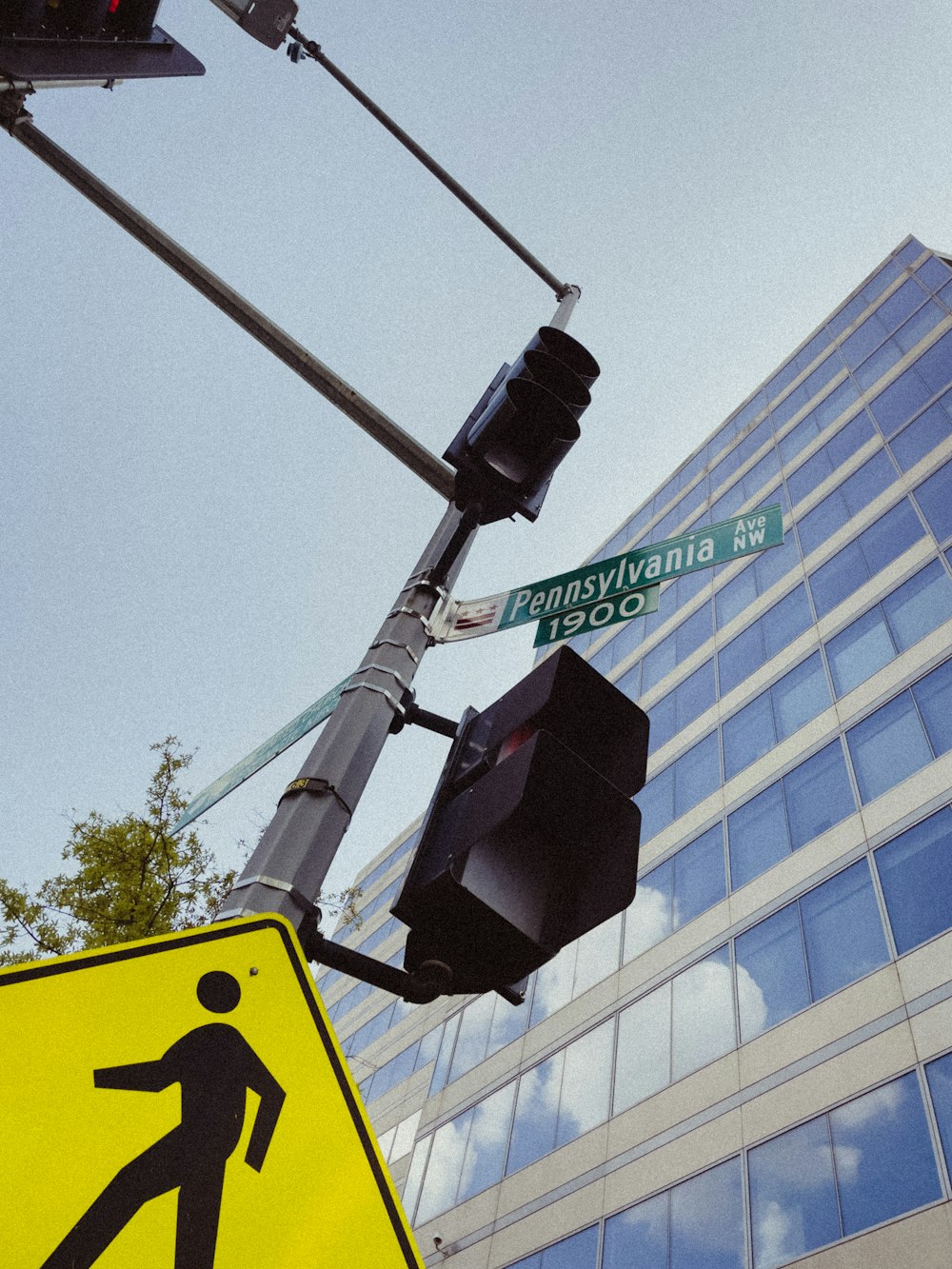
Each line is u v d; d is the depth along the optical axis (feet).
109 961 7.56
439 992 9.41
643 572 14.07
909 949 49.44
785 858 62.23
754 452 109.81
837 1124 46.24
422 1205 72.79
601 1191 57.06
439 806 10.77
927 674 61.82
